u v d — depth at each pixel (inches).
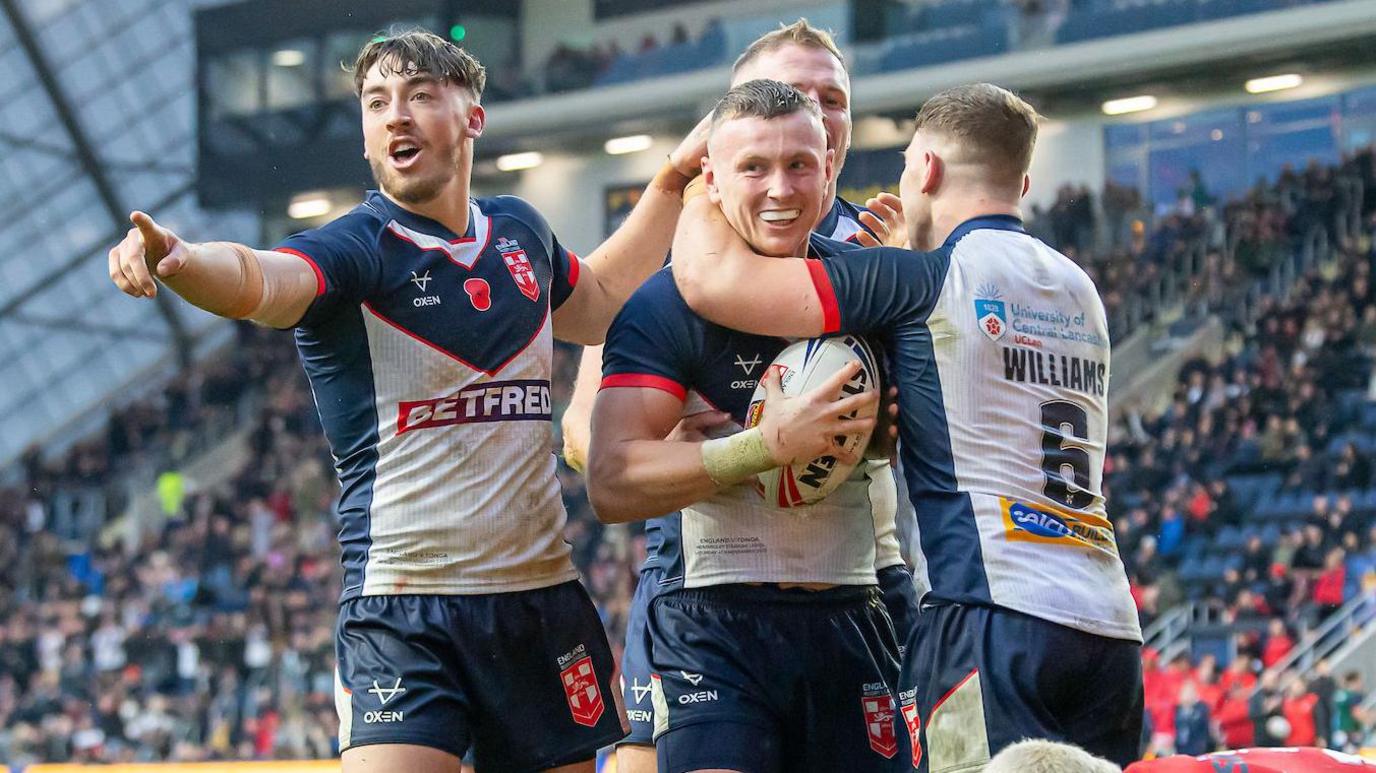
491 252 152.6
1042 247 137.5
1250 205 919.0
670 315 142.4
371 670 145.4
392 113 147.4
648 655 154.3
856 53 956.6
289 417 1085.8
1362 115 904.3
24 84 1423.5
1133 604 134.7
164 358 1446.9
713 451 133.6
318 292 139.6
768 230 137.5
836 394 130.9
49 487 1184.2
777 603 146.6
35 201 1450.5
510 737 150.4
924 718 131.4
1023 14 917.8
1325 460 748.6
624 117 1023.0
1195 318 910.4
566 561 155.1
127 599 933.8
